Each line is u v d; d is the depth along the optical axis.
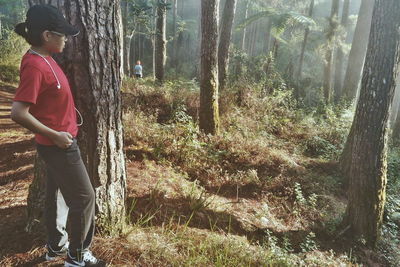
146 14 14.42
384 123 4.57
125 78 9.47
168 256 2.81
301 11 20.16
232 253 3.27
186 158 5.47
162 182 4.48
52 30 1.88
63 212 2.46
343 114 9.38
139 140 5.74
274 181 5.62
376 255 4.75
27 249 2.58
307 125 8.70
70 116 2.05
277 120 8.56
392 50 4.31
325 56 14.19
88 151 2.57
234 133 6.96
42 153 2.02
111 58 2.54
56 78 1.93
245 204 4.88
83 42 2.37
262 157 6.23
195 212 4.04
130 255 2.70
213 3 6.09
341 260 4.26
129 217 3.21
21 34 1.90
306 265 3.79
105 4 2.43
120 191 2.90
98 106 2.52
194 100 7.93
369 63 4.55
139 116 6.68
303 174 6.13
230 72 12.27
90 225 2.31
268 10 13.41
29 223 2.80
